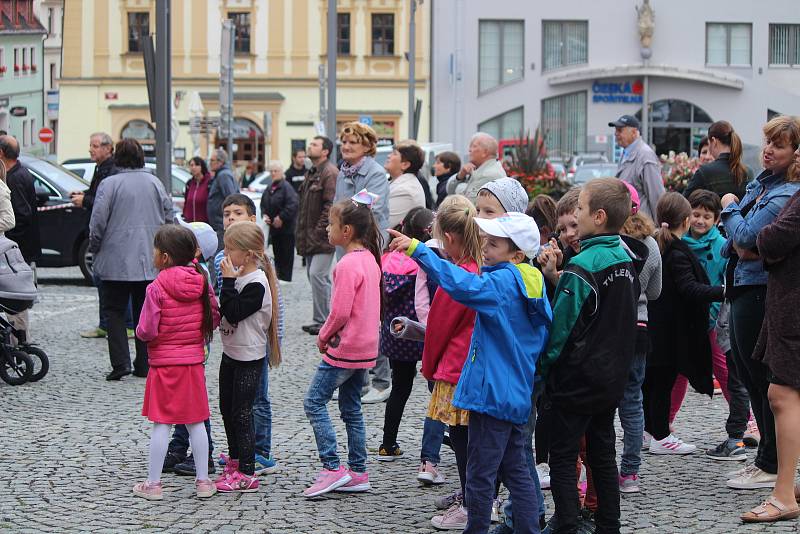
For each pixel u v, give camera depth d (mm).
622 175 14055
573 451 7207
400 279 9789
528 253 7125
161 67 17281
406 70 62844
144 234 13523
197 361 8828
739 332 8625
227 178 20203
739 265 8609
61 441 10461
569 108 62469
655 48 62125
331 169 16578
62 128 63531
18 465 9594
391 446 9953
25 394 12672
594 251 7223
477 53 62125
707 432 11031
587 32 62062
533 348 7145
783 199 8164
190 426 8766
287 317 19188
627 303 7207
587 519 8000
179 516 8203
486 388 7035
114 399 12430
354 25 62875
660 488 9031
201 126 34312
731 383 10000
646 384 10070
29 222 15055
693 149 62656
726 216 8555
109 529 7844
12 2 76062
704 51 62188
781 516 8047
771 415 8719
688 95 62312
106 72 63250
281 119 63750
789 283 7980
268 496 8789
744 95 62312
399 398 9914
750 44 62188
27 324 13539
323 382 8820
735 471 9320
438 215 7789
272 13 63250
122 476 9297
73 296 21719
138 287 13656
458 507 8023
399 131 63312
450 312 7859
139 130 63375
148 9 63031
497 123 62469
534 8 61688
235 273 8805
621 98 62219
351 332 8734
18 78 76750
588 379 7082
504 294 7000
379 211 13195
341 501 8680
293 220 21828
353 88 63250
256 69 63688
